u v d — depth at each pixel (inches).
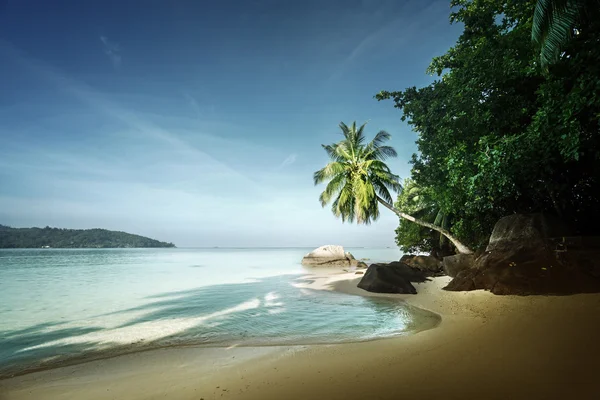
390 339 282.4
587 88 311.1
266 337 331.0
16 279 973.8
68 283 864.9
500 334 265.4
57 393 204.7
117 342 327.0
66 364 263.9
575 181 531.2
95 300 595.5
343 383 188.5
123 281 909.8
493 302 415.2
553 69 370.0
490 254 526.0
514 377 175.3
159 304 546.9
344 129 1096.2
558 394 150.5
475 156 509.4
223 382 207.5
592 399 142.3
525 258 476.7
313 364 229.9
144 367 250.8
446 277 770.8
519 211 646.5
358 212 984.3
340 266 1540.4
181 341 326.6
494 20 520.1
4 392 209.5
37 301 589.9
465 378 180.2
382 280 639.1
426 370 198.5
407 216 918.4
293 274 1104.2
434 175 695.1
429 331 302.4
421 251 1348.4
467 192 554.6
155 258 2642.7
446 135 557.0
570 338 234.8
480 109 503.8
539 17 324.2
